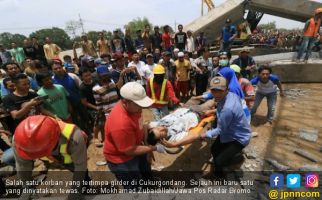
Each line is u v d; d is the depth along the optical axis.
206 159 4.03
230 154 3.27
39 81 3.89
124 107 2.45
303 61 8.03
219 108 3.16
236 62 6.55
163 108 4.34
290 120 5.23
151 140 2.96
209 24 13.01
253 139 4.52
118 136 2.40
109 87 4.32
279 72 8.02
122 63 6.13
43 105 3.84
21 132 1.70
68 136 1.95
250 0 12.42
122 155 2.66
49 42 9.77
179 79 7.02
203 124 3.44
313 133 4.60
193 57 9.91
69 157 2.10
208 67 7.09
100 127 4.67
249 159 3.90
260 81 4.81
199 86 7.13
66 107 4.22
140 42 10.82
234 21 14.06
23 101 3.43
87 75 4.60
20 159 1.98
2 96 4.40
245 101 4.35
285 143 4.31
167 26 9.78
